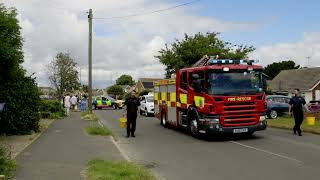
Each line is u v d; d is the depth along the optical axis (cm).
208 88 1587
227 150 1373
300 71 6391
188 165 1109
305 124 2219
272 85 6462
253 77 1620
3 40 1491
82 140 1526
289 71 6669
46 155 1161
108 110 4700
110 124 2516
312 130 1870
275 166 1070
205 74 1602
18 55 1552
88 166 989
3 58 1487
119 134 1909
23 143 1424
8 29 1594
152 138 1742
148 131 2038
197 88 1628
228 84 1591
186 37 4634
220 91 1578
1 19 1562
